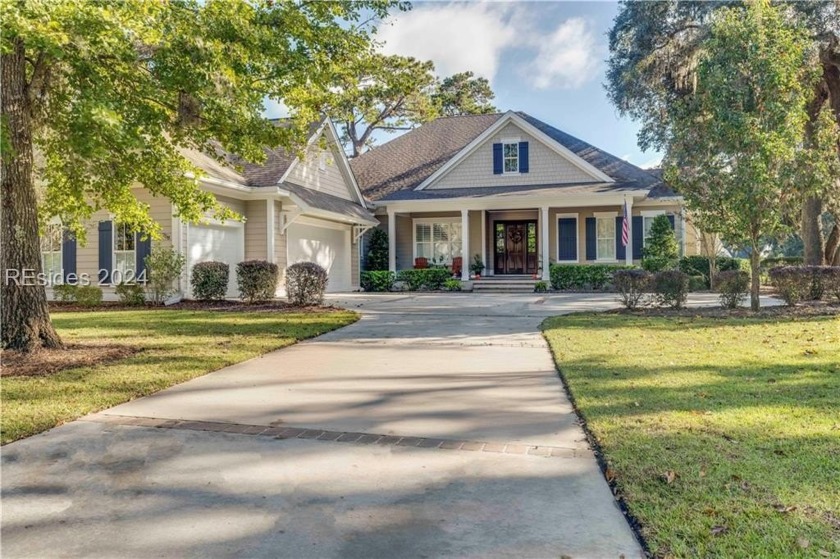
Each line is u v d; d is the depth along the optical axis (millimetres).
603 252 21797
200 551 2604
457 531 2750
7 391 5469
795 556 2393
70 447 4023
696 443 3760
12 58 6875
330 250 20453
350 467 3607
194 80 6824
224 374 6441
